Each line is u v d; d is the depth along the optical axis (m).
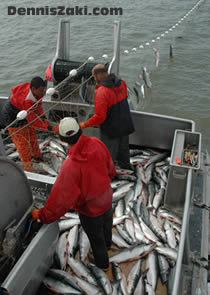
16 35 15.22
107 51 12.87
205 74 10.88
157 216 3.65
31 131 4.20
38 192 3.11
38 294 2.78
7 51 13.41
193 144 3.79
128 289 2.83
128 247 3.23
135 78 9.86
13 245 2.07
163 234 3.40
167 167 4.45
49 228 2.43
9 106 3.71
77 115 4.57
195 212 3.62
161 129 4.54
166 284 2.88
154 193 4.00
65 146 4.94
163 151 4.78
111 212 2.69
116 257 3.11
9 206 2.18
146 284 2.87
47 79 4.64
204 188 3.92
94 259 2.95
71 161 2.14
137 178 4.23
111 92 3.37
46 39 14.57
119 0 20.98
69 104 4.48
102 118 3.44
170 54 12.02
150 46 12.97
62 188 2.16
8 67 11.96
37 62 12.28
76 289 2.80
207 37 14.24
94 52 12.82
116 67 4.46
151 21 16.69
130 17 17.52
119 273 2.95
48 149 4.81
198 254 3.18
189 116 8.73
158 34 14.72
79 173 2.15
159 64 11.38
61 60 4.64
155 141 4.71
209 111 8.92
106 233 2.85
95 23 16.52
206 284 2.95
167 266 3.03
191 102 9.32
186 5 19.58
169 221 3.57
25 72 11.54
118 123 3.59
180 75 10.75
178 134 3.78
